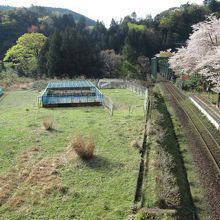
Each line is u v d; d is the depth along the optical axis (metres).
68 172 14.41
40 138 19.66
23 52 65.50
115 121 24.09
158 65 85.31
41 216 10.88
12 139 19.39
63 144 18.47
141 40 101.88
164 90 49.78
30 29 95.62
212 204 13.16
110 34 100.31
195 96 40.94
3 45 89.00
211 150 19.73
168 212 10.82
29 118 25.61
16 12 106.81
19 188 12.88
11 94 39.81
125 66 70.62
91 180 13.62
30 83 49.06
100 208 11.38
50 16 117.69
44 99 30.98
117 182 13.43
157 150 17.08
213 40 37.81
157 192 12.27
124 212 11.12
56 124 23.33
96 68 67.44
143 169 14.85
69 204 11.64
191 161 18.11
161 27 119.06
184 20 118.00
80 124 23.31
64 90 35.69
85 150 16.00
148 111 27.67
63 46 62.19
